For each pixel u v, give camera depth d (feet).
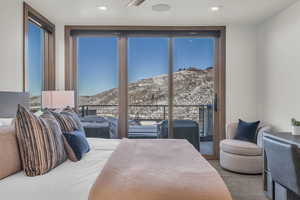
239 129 13.19
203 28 14.32
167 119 15.12
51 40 13.75
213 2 10.78
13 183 5.11
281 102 11.79
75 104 14.73
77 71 14.84
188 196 4.53
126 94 14.79
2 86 9.04
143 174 5.43
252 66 14.47
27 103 9.66
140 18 13.00
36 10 11.60
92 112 14.98
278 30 12.09
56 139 6.50
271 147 7.26
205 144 15.25
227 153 12.40
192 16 12.69
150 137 15.14
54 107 11.77
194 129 15.21
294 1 10.57
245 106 14.52
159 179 5.13
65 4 10.93
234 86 14.47
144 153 7.45
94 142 9.82
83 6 11.23
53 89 13.80
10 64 9.49
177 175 5.41
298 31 10.48
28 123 5.71
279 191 8.43
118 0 10.56
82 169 6.25
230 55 14.42
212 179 5.24
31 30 12.09
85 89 14.92
